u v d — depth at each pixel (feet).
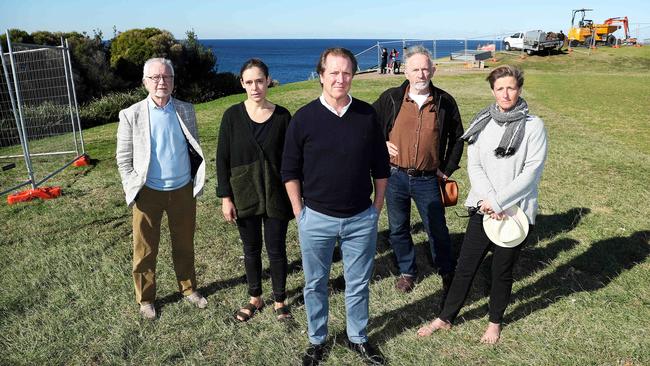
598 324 10.57
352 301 9.59
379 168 9.01
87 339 10.62
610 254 13.74
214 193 20.57
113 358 9.95
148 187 10.80
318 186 8.61
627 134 29.91
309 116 8.46
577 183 20.21
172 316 11.42
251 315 11.40
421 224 16.48
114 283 12.95
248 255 11.03
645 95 46.88
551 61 86.33
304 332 10.75
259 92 9.90
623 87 53.06
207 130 34.40
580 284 12.26
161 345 10.39
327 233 8.84
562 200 18.19
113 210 19.03
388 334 10.64
